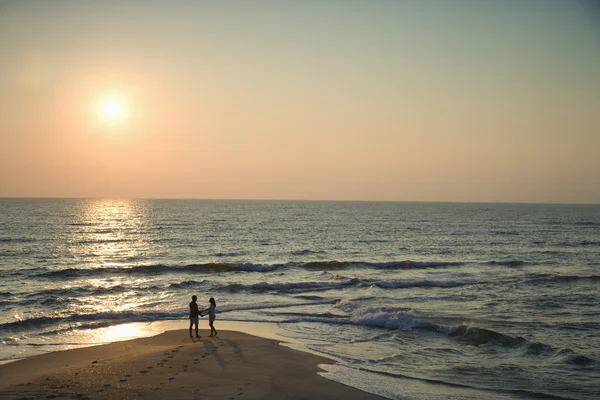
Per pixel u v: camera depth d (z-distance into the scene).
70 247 56.81
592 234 84.06
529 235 80.44
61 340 20.23
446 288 33.22
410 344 19.59
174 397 13.19
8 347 19.06
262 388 14.03
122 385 14.13
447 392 14.20
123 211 165.12
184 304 27.91
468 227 99.75
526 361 17.44
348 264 43.53
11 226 87.25
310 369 16.08
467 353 18.38
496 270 41.66
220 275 38.59
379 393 13.98
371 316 23.77
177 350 18.00
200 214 148.25
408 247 59.94
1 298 28.97
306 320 23.95
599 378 15.67
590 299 29.12
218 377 14.93
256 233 79.38
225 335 20.72
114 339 20.44
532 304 27.72
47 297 29.34
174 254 51.53
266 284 32.94
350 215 152.38
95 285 33.72
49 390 13.76
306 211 183.50
